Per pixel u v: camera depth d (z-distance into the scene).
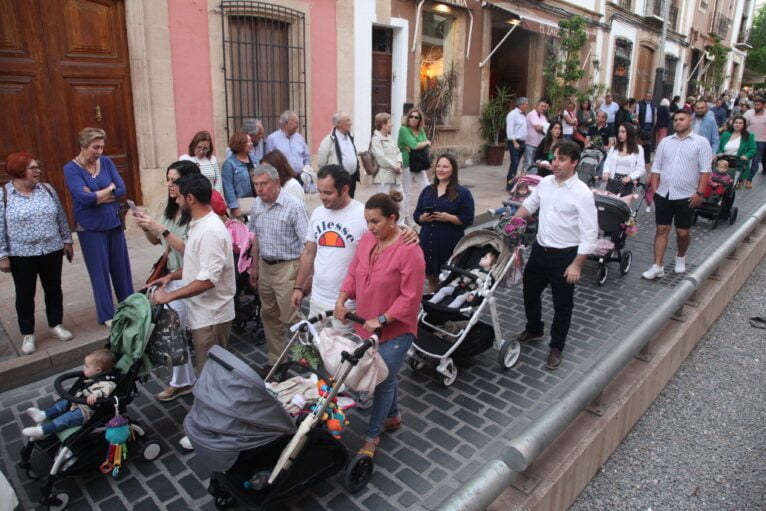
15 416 4.08
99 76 7.47
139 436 3.70
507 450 2.72
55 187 7.26
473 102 14.71
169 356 3.55
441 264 5.35
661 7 23.66
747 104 21.75
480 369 4.87
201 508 3.24
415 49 12.42
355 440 3.85
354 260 3.62
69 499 3.26
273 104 9.61
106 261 5.09
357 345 3.24
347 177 3.83
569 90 15.83
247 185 6.26
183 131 8.35
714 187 9.30
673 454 4.06
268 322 4.52
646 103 16.22
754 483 3.78
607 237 6.88
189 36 8.18
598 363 3.53
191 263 3.75
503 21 14.95
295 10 9.35
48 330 5.06
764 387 4.98
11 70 6.70
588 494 3.62
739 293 7.31
